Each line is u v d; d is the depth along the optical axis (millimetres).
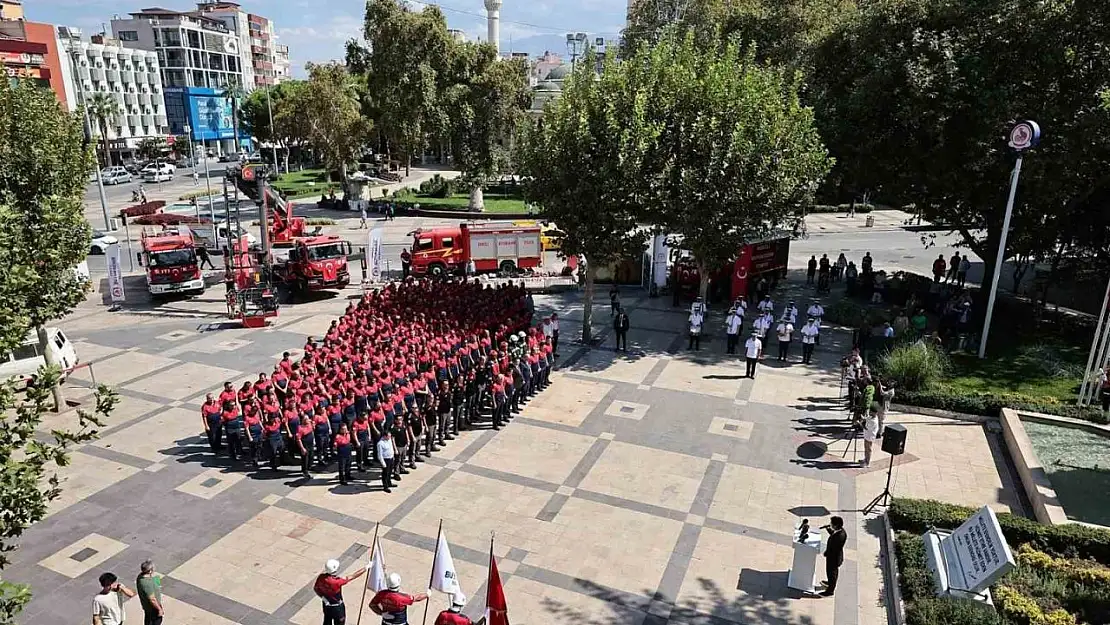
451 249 40094
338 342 24344
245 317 31281
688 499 17141
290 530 15758
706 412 22312
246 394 19750
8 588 8031
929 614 11945
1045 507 15781
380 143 95312
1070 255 32188
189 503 16844
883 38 31609
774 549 15180
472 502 16953
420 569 14359
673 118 26891
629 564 14609
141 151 107188
